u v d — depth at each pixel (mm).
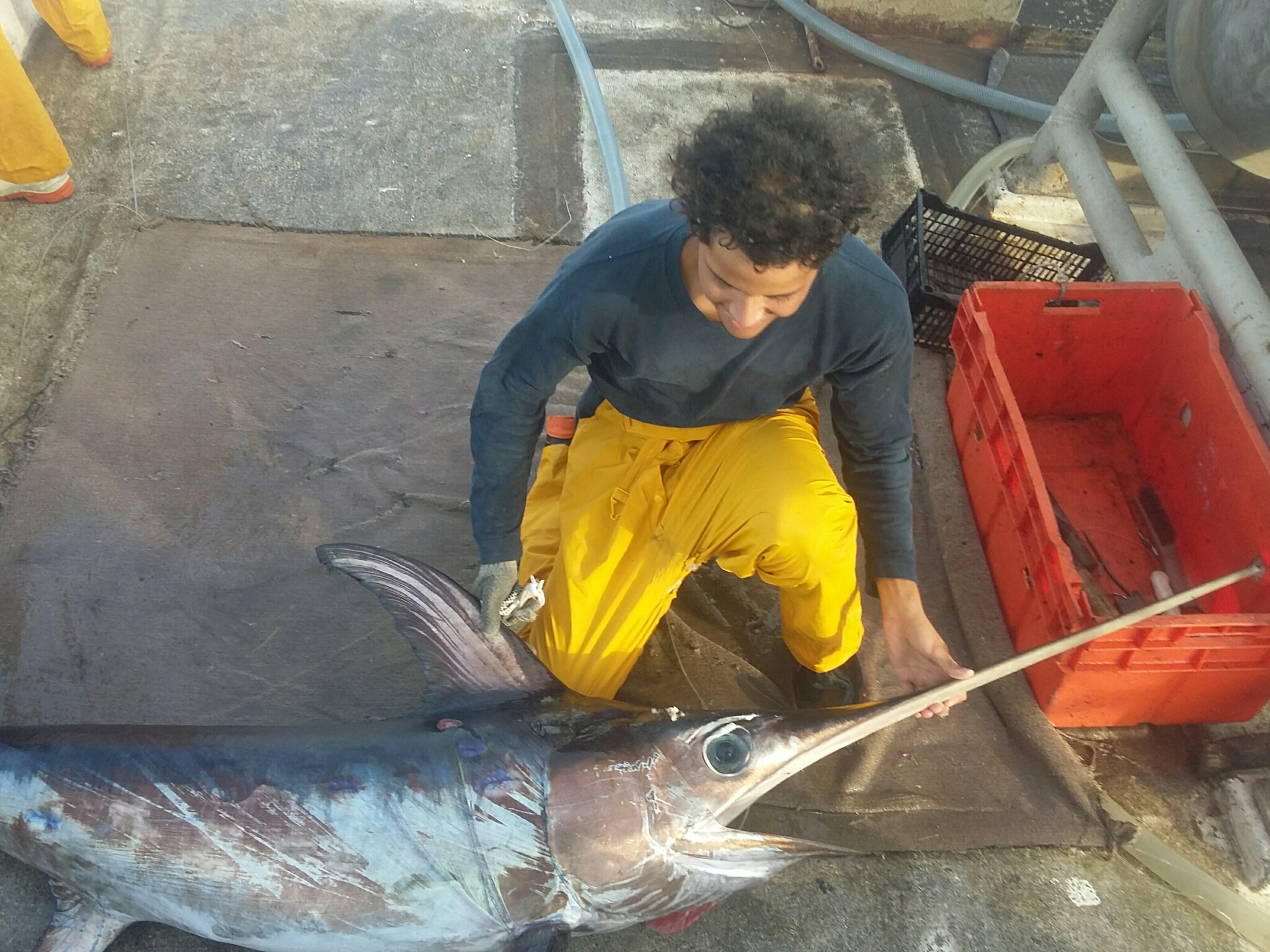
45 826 1688
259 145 3467
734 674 2312
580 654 1975
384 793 1664
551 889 1644
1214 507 2453
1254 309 2549
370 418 2717
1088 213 3156
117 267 3002
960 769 2191
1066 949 1975
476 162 3490
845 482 1896
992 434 2506
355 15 4062
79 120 3482
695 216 1229
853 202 1201
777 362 1704
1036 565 2281
